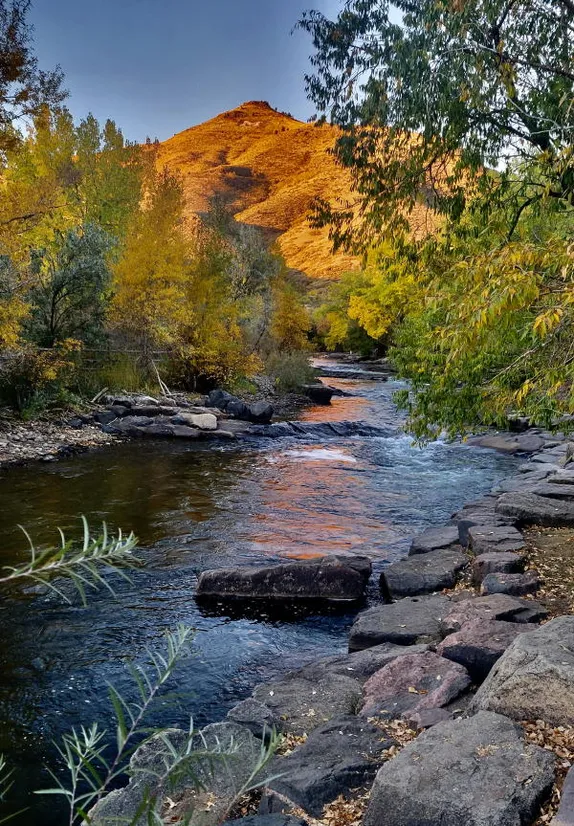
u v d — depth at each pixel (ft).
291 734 15.20
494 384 25.62
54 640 22.21
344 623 24.30
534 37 28.09
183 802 12.22
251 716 15.94
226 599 26.20
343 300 205.36
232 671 20.43
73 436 60.23
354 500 42.93
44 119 56.59
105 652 21.43
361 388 122.83
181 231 92.58
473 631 18.57
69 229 75.10
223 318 97.25
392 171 28.81
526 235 25.41
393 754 13.65
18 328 61.57
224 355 92.79
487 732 12.66
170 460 54.75
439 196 29.63
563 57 27.78
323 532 35.68
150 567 29.58
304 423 73.46
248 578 26.43
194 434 65.72
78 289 71.97
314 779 12.47
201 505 40.81
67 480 45.85
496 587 23.08
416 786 11.08
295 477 49.78
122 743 3.40
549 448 58.59
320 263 541.34
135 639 22.47
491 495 39.17
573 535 30.25
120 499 41.45
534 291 15.33
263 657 21.47
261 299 132.46
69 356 72.54
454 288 22.82
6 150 59.41
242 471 51.52
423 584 25.66
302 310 145.59
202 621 24.16
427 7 26.94
